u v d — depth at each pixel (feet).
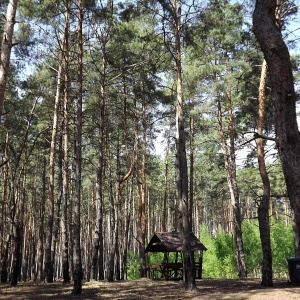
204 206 200.44
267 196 51.21
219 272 109.50
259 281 59.77
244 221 119.55
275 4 16.88
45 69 70.44
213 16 51.06
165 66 65.41
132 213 150.51
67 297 42.47
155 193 179.22
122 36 67.15
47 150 96.07
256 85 63.21
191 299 38.60
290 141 15.46
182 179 51.13
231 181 82.53
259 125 55.16
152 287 53.78
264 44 16.55
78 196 47.09
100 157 68.44
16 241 60.18
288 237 105.60
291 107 15.75
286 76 15.94
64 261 64.08
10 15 32.94
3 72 31.71
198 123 82.94
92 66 70.79
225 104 85.25
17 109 70.03
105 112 83.25
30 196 138.51
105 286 56.18
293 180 15.15
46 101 79.15
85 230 155.53
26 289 51.88
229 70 73.26
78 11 57.47
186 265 48.19
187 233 49.29
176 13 53.72
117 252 82.38
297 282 48.34
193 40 54.85
